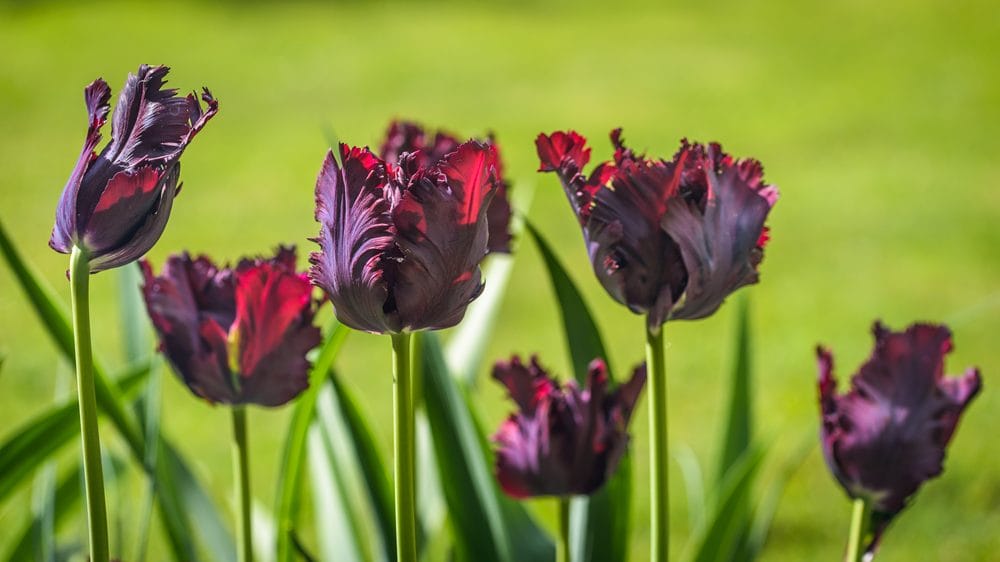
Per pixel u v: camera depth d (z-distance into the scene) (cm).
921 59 1062
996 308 521
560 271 167
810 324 523
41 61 1102
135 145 97
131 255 98
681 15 1338
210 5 1391
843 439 127
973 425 417
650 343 112
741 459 198
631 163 108
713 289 109
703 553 169
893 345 125
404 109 937
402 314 96
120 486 198
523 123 887
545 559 166
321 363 140
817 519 365
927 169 745
